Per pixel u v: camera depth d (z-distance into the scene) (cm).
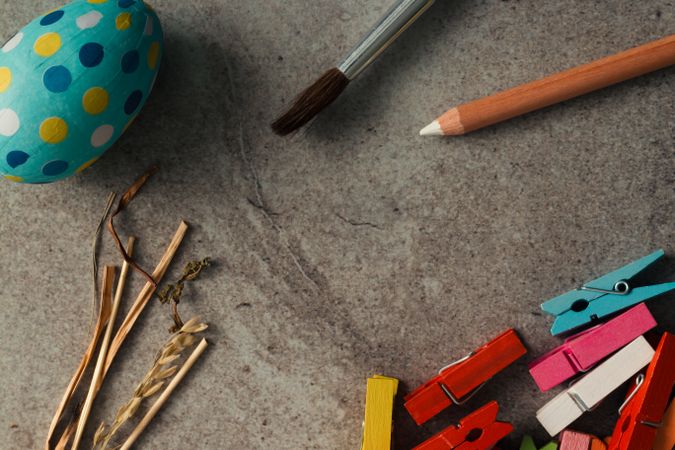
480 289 33
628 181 33
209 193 34
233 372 34
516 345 32
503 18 33
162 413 34
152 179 34
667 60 31
